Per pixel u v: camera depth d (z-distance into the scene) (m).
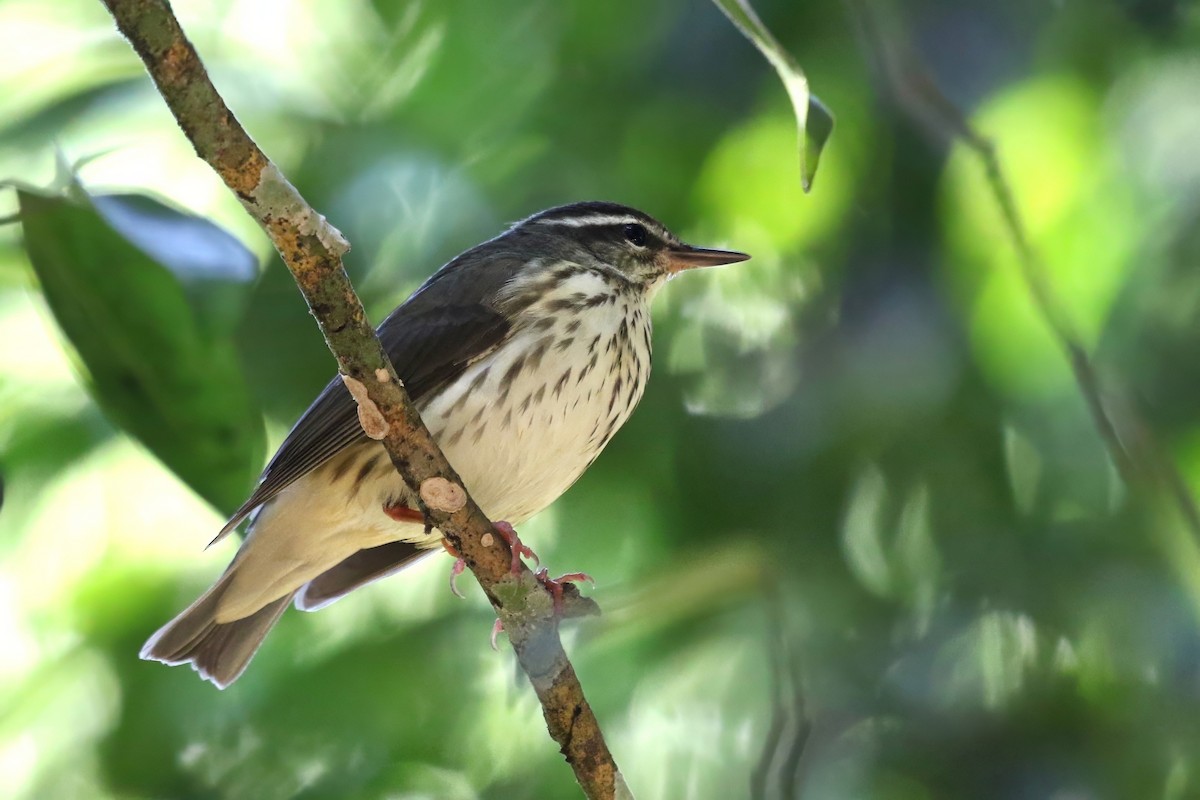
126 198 7.38
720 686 11.49
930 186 12.24
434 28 12.18
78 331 7.41
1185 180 11.91
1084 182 12.15
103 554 12.82
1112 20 12.19
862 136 12.30
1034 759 11.32
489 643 11.76
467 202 11.84
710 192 12.51
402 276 11.81
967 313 12.16
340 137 11.99
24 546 12.70
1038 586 11.76
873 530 12.01
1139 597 11.70
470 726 11.54
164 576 12.80
